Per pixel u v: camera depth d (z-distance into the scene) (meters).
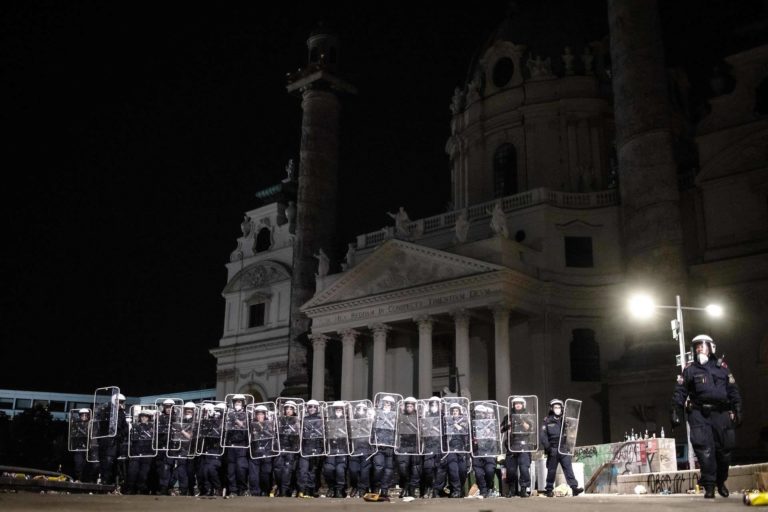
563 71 58.91
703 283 44.41
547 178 56.75
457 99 64.19
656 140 41.47
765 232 43.09
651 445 23.02
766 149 43.81
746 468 16.03
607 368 46.62
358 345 55.16
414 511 10.79
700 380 12.76
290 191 68.75
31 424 79.38
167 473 22.33
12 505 10.45
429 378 47.41
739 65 45.56
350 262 55.41
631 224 41.62
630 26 43.16
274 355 63.69
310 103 60.47
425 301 48.44
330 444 20.42
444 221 54.91
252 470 20.75
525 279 46.72
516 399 19.39
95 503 12.13
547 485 18.94
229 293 68.75
